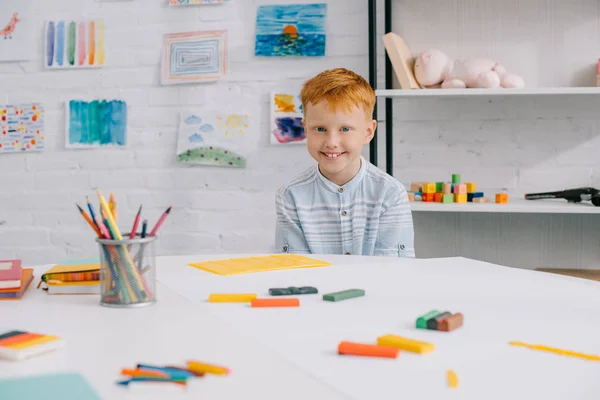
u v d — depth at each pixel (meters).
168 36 2.38
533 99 2.16
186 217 2.39
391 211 1.51
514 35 2.15
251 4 2.32
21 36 2.46
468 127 2.20
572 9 2.12
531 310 0.76
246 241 2.36
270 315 0.73
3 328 0.68
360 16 2.26
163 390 0.48
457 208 1.90
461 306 0.78
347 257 1.17
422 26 2.20
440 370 0.54
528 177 2.18
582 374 0.53
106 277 0.79
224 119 2.35
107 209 0.78
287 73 2.31
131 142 2.41
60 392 0.47
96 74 2.43
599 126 2.13
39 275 1.02
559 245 2.17
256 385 0.50
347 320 0.71
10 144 2.47
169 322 0.70
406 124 2.23
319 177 1.53
